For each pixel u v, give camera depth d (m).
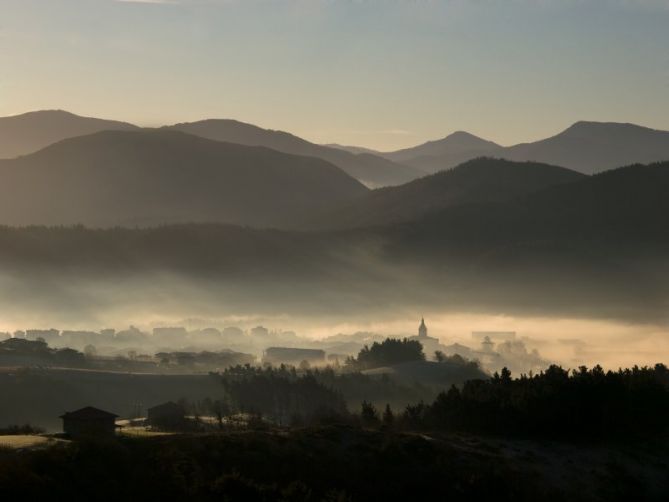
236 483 85.00
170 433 101.69
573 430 117.12
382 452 97.12
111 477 83.38
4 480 78.12
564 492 97.31
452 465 97.31
